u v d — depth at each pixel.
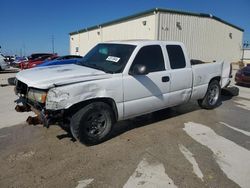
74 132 4.24
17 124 5.57
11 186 3.24
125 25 22.66
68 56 17.14
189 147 4.44
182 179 3.43
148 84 4.93
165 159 3.98
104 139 4.59
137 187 3.24
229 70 7.38
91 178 3.43
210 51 23.77
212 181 3.39
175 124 5.65
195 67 6.05
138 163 3.84
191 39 21.41
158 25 18.95
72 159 3.96
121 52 4.96
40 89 4.02
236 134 5.14
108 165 3.78
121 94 4.55
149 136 4.91
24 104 4.59
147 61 5.00
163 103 5.34
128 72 4.65
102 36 27.17
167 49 5.45
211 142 4.69
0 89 10.84
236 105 7.74
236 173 3.61
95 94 4.24
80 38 33.34
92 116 4.31
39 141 4.63
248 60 29.98
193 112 6.66
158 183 3.32
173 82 5.43
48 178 3.43
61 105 3.93
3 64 21.41
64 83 4.00
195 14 21.12
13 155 4.07
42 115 4.02
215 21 23.47
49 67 5.11
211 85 6.77
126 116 4.79
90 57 5.44
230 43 26.97
